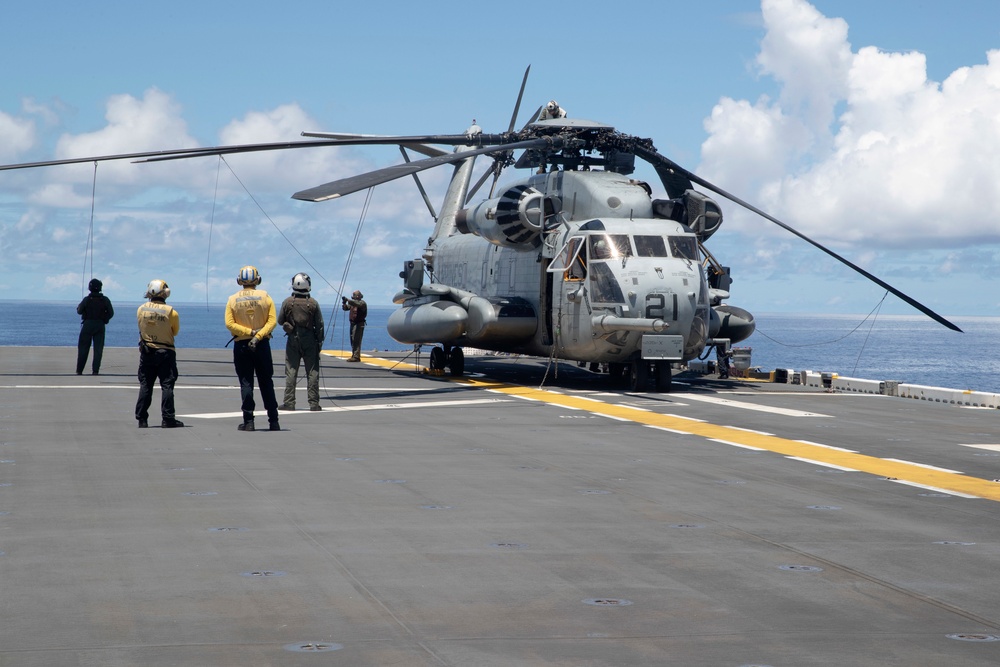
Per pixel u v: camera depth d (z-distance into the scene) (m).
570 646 5.30
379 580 6.50
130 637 5.35
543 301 23.39
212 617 5.70
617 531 8.03
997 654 5.24
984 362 152.88
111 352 33.16
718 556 7.25
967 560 7.21
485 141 24.83
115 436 13.20
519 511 8.77
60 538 7.51
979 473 11.38
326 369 27.77
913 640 5.45
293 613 5.79
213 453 11.87
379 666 4.97
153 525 7.97
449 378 25.28
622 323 20.81
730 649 5.27
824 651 5.26
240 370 14.05
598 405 18.83
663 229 22.08
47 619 5.63
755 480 10.65
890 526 8.36
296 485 9.84
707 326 22.08
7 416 15.17
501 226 23.42
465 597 6.16
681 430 15.17
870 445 13.80
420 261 26.31
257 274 14.17
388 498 9.26
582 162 24.59
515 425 15.38
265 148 21.67
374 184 18.41
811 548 7.52
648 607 5.99
